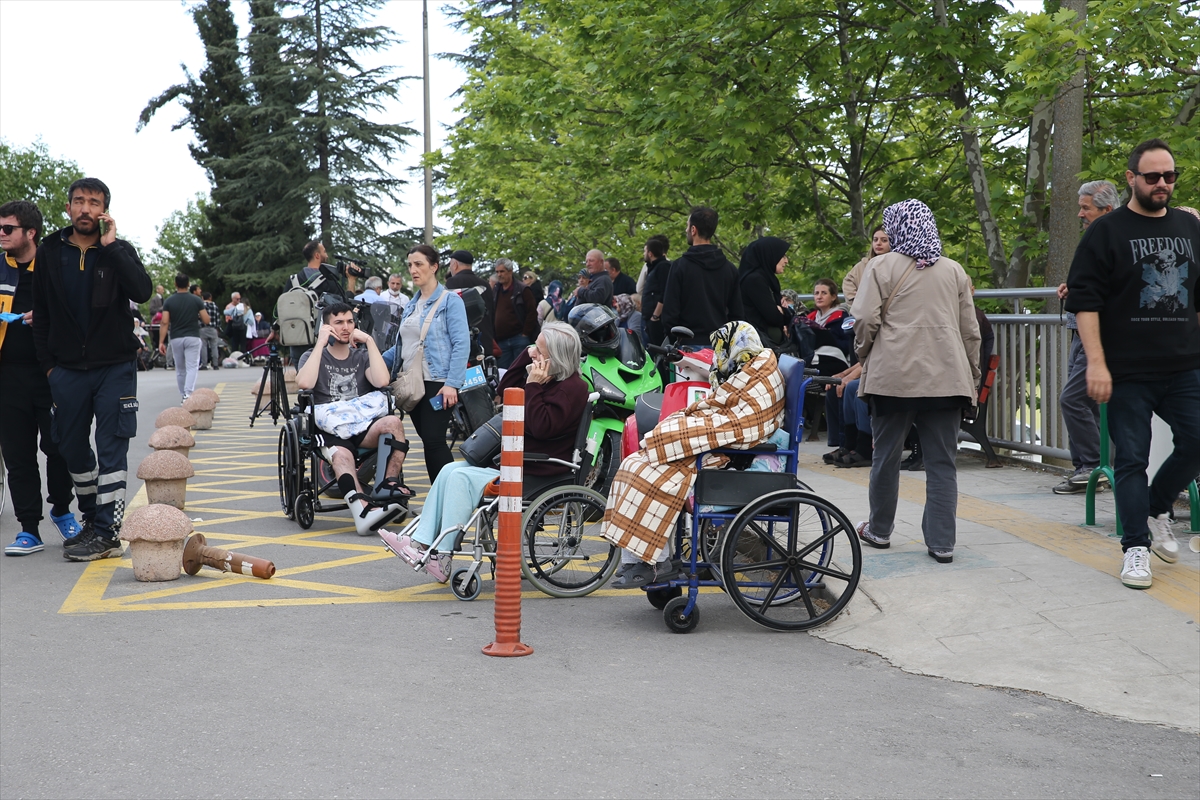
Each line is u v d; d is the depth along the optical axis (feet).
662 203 71.56
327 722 14.06
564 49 73.41
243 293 165.68
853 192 55.26
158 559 22.62
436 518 21.13
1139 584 18.30
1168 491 19.49
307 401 28.27
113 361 24.67
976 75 46.39
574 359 21.67
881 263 21.17
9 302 25.23
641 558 18.29
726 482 18.40
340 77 155.94
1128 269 18.43
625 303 43.62
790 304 42.70
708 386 22.63
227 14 192.65
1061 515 24.32
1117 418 18.85
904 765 12.58
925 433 20.98
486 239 106.11
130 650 17.57
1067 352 29.48
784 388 19.26
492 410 36.09
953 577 19.62
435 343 27.96
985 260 53.52
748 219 58.70
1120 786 12.02
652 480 18.39
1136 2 35.01
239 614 19.92
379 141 158.40
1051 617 17.47
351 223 159.84
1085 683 15.21
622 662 16.78
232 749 13.16
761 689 15.40
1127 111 44.34
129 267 24.27
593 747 13.11
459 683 15.67
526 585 22.54
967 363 20.89
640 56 52.65
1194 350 18.62
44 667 16.69
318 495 28.19
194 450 46.11
